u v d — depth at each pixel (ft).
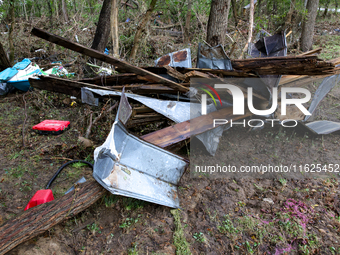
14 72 19.97
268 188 11.16
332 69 11.07
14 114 17.75
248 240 8.58
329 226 9.06
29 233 7.69
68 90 13.71
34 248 8.13
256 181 11.62
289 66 11.68
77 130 15.62
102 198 9.95
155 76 11.96
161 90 13.74
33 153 13.39
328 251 8.16
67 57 25.52
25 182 11.32
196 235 8.74
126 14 33.14
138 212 9.62
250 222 9.20
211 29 21.20
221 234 8.81
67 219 9.16
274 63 12.02
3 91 20.24
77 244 8.42
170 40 31.73
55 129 14.93
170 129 12.40
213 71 13.07
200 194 10.82
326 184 11.21
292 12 32.12
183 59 15.78
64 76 20.31
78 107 18.52
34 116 17.58
